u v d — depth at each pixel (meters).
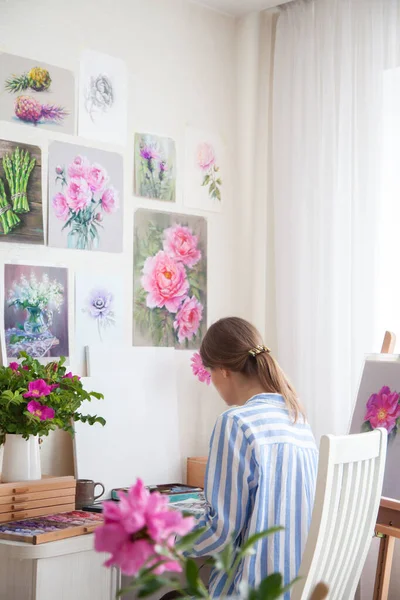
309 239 3.11
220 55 3.30
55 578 2.04
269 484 1.85
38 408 2.21
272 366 2.03
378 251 2.91
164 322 3.02
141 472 2.84
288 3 3.23
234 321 2.10
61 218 2.69
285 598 1.83
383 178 2.92
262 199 3.36
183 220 3.11
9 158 2.54
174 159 3.09
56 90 2.69
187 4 3.16
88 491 2.52
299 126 3.16
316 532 1.69
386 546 2.41
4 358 2.49
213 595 1.82
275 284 3.29
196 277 3.15
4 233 2.52
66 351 2.68
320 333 3.02
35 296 2.59
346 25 3.02
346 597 1.98
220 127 3.29
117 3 2.90
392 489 2.25
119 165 2.88
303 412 2.02
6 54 2.55
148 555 0.87
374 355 2.52
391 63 2.89
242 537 1.87
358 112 2.97
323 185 3.05
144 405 2.88
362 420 2.44
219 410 3.22
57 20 2.70
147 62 3.00
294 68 3.19
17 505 2.22
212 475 1.85
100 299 2.79
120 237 2.87
